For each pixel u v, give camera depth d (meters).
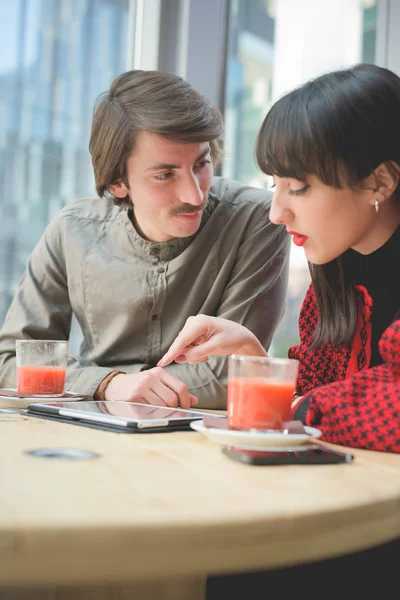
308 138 1.16
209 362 1.73
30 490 0.66
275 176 1.24
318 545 0.64
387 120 1.19
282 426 0.96
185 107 1.75
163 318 1.91
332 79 1.21
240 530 0.59
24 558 0.54
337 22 2.88
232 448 0.92
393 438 0.98
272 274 1.93
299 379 1.47
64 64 2.64
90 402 1.29
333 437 1.04
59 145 2.65
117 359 1.93
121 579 0.56
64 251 2.00
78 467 0.78
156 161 1.74
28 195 2.59
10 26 2.53
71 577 0.55
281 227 1.97
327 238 1.24
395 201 1.31
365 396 1.03
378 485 0.76
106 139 1.82
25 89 2.56
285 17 2.90
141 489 0.69
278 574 1.25
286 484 0.75
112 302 1.92
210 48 2.78
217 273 1.92
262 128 1.23
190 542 0.57
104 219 2.02
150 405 1.29
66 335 2.07
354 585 1.21
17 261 2.58
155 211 1.80
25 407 1.35
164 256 1.90
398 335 1.03
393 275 1.37
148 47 2.77
